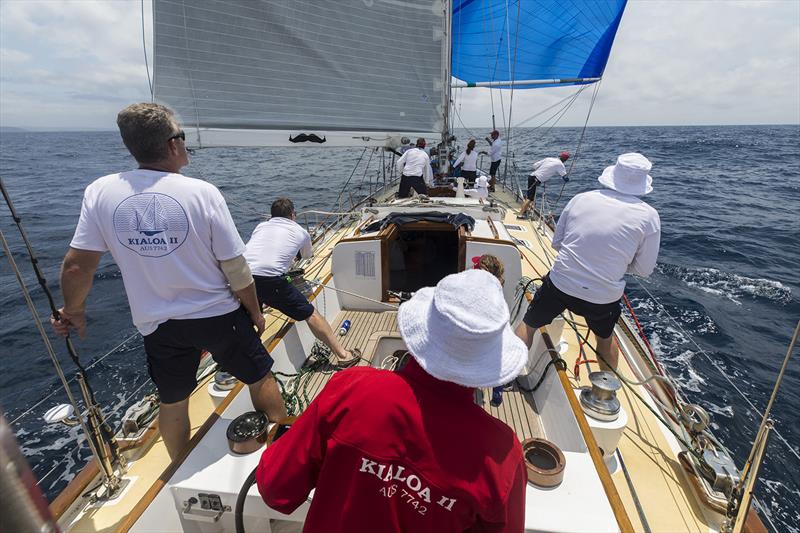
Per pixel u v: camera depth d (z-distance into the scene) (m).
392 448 0.79
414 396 0.82
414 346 0.86
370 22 4.35
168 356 1.60
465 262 3.34
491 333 0.80
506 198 7.07
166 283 1.48
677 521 1.77
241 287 1.61
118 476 1.84
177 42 3.58
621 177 2.24
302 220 8.91
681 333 5.93
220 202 1.50
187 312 1.52
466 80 7.41
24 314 6.68
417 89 4.83
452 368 0.81
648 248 2.19
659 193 16.75
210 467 1.53
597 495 1.44
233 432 1.59
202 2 3.57
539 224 5.47
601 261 2.20
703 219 12.29
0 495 0.35
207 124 3.87
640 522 1.76
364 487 0.81
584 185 15.00
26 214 13.75
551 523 1.35
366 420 0.81
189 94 3.73
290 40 4.01
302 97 4.25
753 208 13.89
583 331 3.07
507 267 3.29
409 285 3.95
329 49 4.23
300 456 0.91
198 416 2.29
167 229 1.42
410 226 3.69
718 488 1.82
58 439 4.07
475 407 0.85
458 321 0.81
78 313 1.50
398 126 4.90
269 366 1.80
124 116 1.40
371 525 0.82
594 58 6.50
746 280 7.78
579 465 1.55
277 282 2.51
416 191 5.67
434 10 4.59
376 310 3.59
